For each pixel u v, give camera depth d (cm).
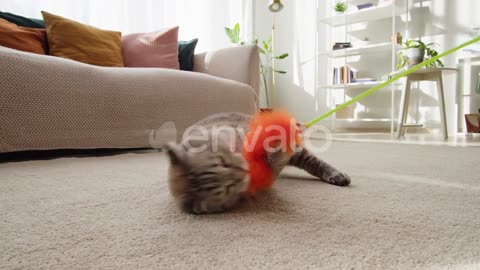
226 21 334
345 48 313
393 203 61
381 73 332
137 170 98
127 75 142
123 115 139
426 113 308
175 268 36
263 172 56
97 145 133
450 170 98
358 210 56
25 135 116
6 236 46
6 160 120
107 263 37
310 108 380
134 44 208
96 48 184
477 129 264
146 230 47
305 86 382
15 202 63
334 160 122
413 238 44
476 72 271
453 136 256
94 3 236
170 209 57
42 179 85
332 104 363
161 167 104
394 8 277
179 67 217
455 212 56
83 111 128
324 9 360
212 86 170
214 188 48
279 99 402
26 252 40
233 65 202
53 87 121
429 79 242
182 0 292
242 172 50
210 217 52
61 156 131
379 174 92
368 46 296
